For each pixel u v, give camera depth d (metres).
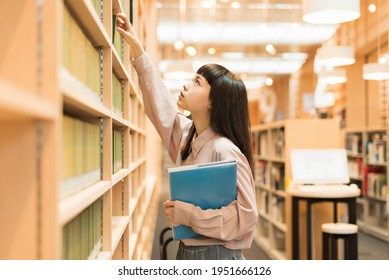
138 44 2.30
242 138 1.92
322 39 11.84
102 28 1.57
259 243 6.41
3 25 0.95
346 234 3.86
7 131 0.93
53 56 0.94
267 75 17.31
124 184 2.53
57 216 0.92
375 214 7.39
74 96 1.07
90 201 1.23
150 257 5.16
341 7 3.42
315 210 4.95
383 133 7.52
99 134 1.73
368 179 7.44
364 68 6.20
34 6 0.95
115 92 2.28
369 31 7.94
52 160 0.92
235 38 12.15
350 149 8.56
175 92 16.73
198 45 13.01
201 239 1.82
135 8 3.54
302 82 16.05
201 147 1.94
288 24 10.73
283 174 5.57
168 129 2.32
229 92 1.90
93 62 1.59
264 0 9.05
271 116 16.17
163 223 7.55
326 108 12.20
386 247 6.16
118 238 1.92
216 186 1.70
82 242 1.40
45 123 0.92
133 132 3.56
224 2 9.24
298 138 5.04
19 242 0.92
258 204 7.00
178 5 9.46
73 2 1.22
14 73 0.94
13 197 0.93
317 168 4.54
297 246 4.39
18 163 0.93
